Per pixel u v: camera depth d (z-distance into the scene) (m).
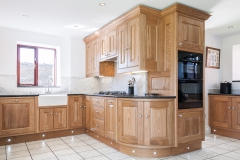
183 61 2.92
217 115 4.14
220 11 3.03
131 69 3.07
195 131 3.04
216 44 4.54
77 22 3.59
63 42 4.66
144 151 2.81
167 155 2.84
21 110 3.56
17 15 3.24
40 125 3.73
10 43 3.98
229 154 2.92
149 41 2.97
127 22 3.17
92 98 3.88
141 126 2.78
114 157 2.80
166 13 2.95
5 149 3.18
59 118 3.95
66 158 2.76
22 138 3.62
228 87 4.25
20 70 4.26
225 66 4.62
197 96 3.09
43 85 4.53
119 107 3.03
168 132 2.79
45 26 3.85
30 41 4.21
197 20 3.10
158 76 3.15
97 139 3.77
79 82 4.71
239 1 2.67
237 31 4.13
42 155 2.89
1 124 3.37
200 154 2.92
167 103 2.79
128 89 3.66
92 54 4.45
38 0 2.67
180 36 2.88
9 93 3.96
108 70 4.29
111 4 2.80
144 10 2.88
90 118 3.95
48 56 4.63
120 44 3.34
